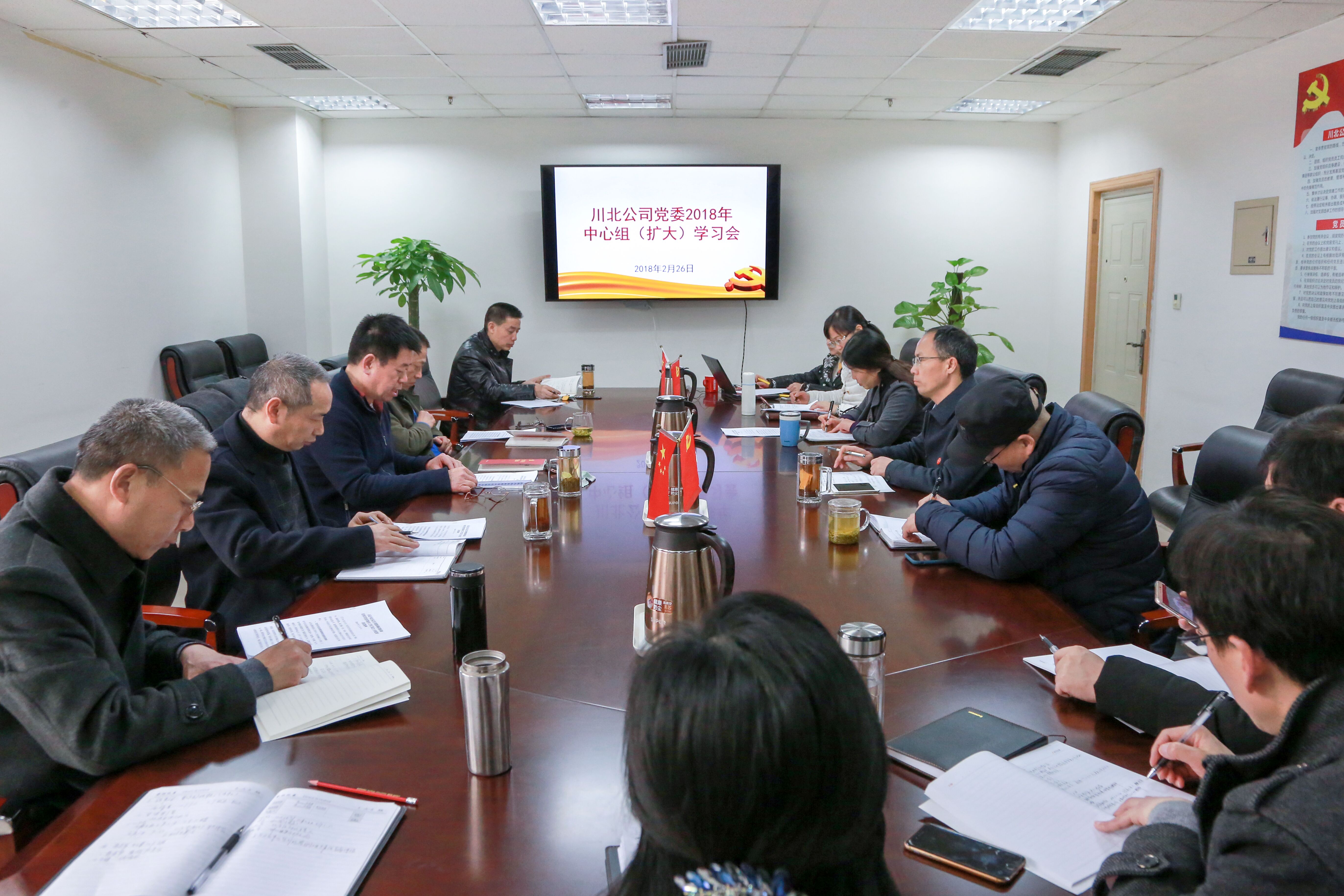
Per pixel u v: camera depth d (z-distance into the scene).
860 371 3.64
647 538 2.16
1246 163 4.70
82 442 1.35
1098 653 1.43
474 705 1.09
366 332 2.69
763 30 4.24
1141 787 1.07
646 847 0.59
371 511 2.62
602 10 4.09
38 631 1.17
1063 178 6.60
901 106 6.00
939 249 6.70
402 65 4.88
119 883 0.88
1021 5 4.06
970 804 1.02
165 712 1.17
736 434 3.68
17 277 4.14
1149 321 5.59
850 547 2.08
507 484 2.79
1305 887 0.71
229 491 2.01
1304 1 3.80
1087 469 1.80
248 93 5.55
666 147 6.47
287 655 1.35
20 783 1.29
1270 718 0.87
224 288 5.97
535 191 6.50
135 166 5.02
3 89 4.05
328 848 0.96
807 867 0.54
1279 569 0.81
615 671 1.42
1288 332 4.43
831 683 0.54
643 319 6.70
